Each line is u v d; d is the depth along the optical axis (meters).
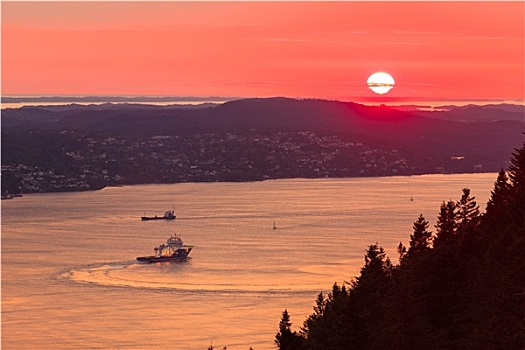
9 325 197.88
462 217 115.06
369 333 85.69
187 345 178.88
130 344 181.00
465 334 83.50
